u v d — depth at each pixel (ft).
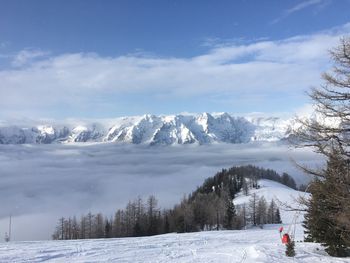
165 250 74.90
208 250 75.05
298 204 58.85
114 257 64.34
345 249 61.52
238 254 64.44
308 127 45.50
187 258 62.90
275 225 294.46
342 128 43.83
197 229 280.92
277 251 63.87
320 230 62.44
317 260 56.49
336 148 43.93
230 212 291.58
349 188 43.78
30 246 77.51
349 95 43.80
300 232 145.69
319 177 48.73
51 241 92.84
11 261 59.00
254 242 100.58
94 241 93.04
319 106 45.01
